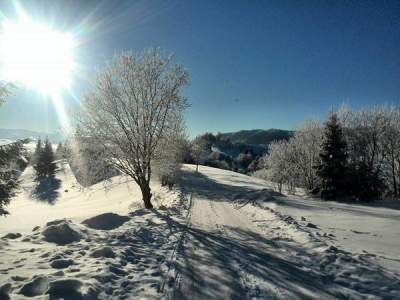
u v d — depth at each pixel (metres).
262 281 7.05
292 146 52.44
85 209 35.53
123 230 12.17
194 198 30.41
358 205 31.73
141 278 6.86
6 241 9.28
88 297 5.54
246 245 10.77
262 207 23.31
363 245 11.20
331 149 37.50
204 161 131.12
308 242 11.11
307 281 7.14
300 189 53.47
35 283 5.81
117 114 19.08
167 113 19.94
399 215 22.64
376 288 6.73
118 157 19.91
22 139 12.37
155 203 26.78
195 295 6.09
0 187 11.95
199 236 12.12
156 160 20.73
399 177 48.91
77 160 20.42
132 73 19.28
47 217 29.44
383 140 48.00
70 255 8.16
